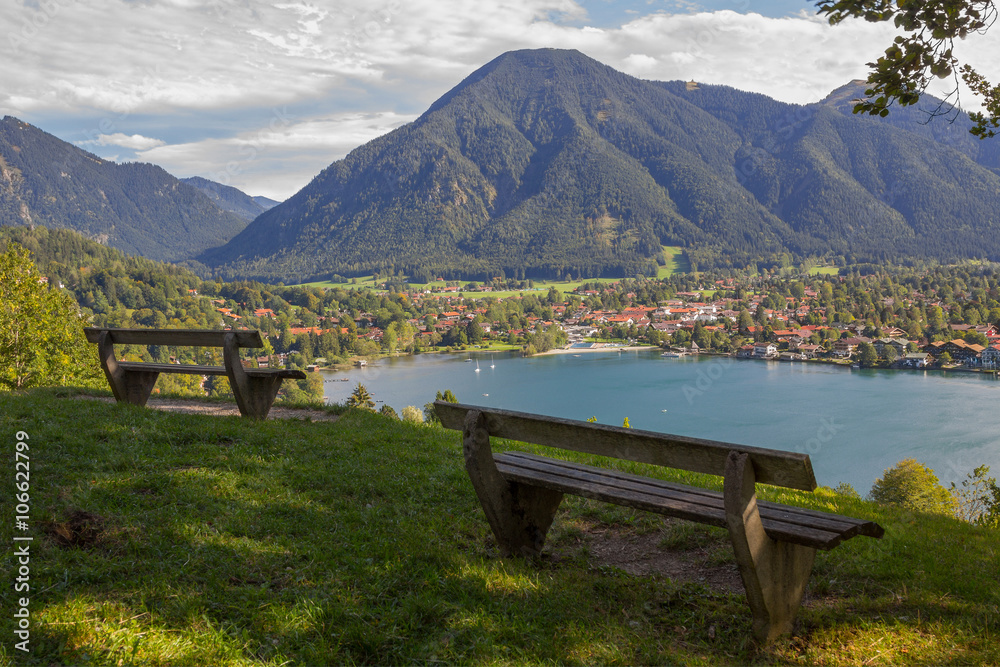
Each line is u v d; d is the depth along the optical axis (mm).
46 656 2705
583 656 3129
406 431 8453
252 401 8367
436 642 3131
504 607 3574
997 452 63062
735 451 3219
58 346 23875
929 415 80188
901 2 4488
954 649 3328
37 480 4957
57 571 3412
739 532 3207
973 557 5004
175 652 2834
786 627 3521
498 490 4293
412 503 5402
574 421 3775
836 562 4590
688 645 3385
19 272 21922
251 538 4285
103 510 4383
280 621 3182
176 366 8461
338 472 6066
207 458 6121
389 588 3654
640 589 3992
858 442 69750
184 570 3631
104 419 7379
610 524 5285
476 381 118625
